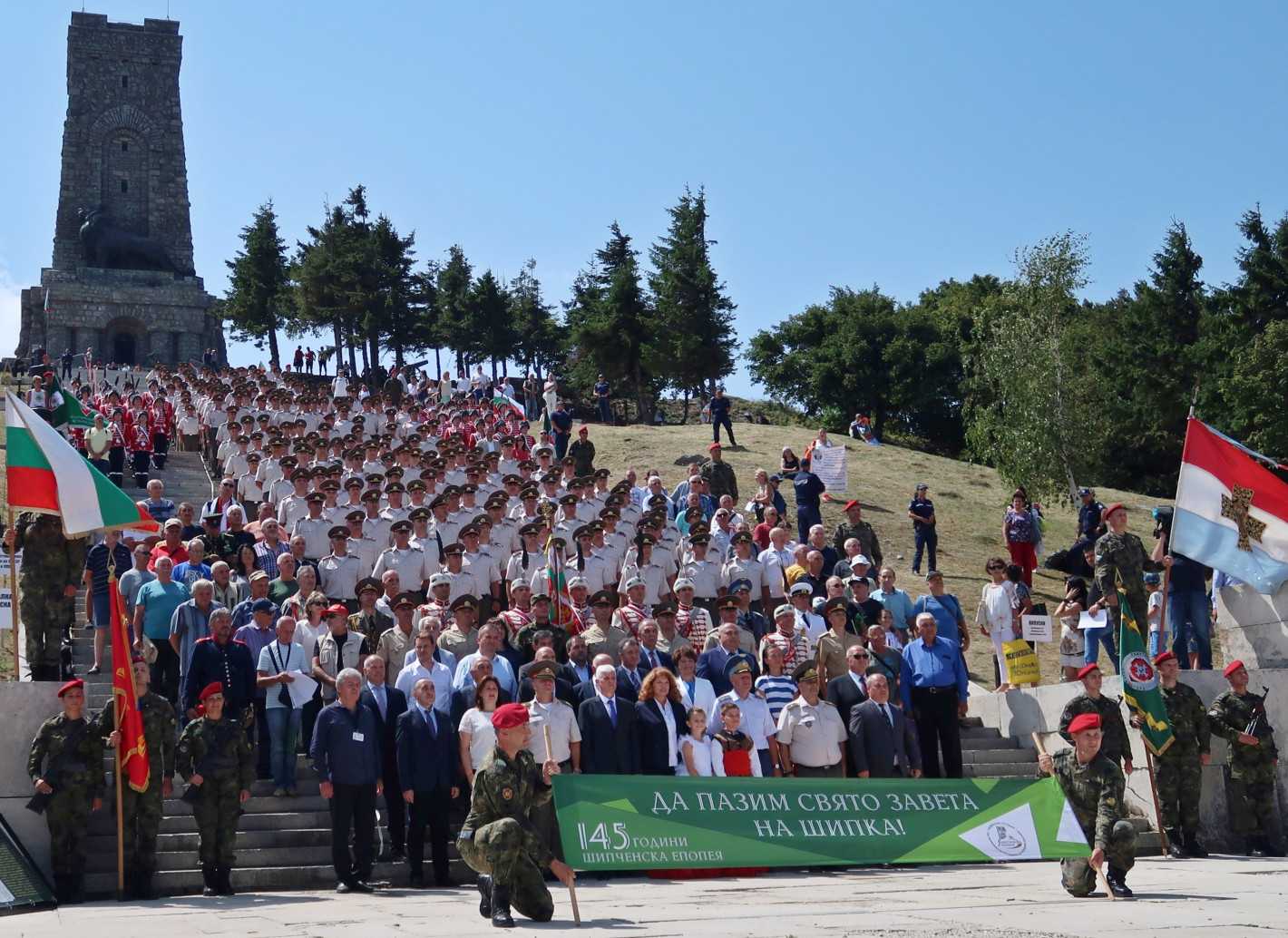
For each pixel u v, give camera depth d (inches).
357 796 495.5
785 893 442.6
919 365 2726.4
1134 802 637.3
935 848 519.5
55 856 485.7
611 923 366.9
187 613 593.3
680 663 580.4
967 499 1551.4
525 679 545.0
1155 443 2192.4
